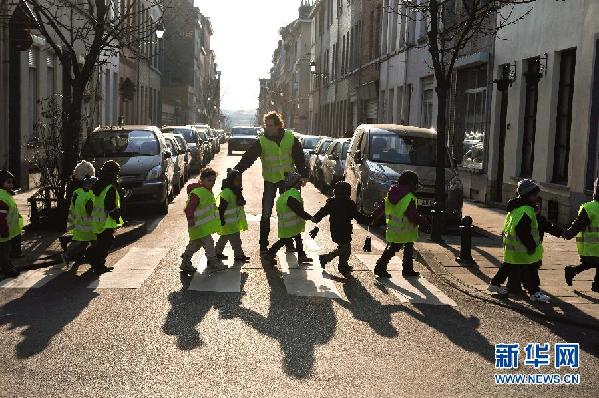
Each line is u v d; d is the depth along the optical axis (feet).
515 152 56.65
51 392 15.78
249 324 21.90
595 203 27.84
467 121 69.51
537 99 54.29
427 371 18.12
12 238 28.66
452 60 41.57
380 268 30.19
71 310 22.99
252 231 42.42
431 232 39.17
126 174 47.44
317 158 74.69
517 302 26.17
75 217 29.07
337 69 159.43
